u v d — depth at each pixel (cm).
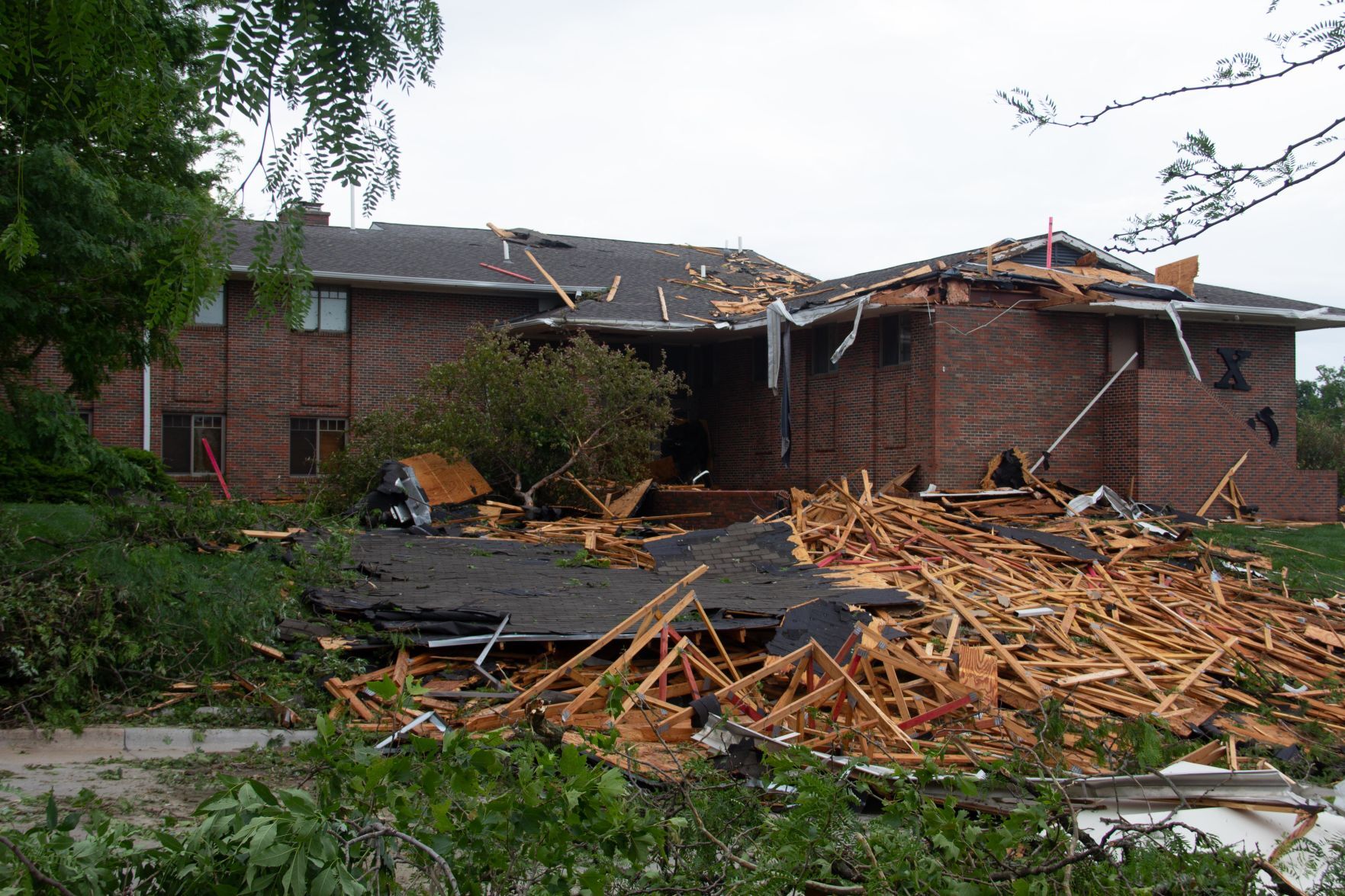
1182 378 2662
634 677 1163
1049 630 1534
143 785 862
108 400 2802
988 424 2592
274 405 2945
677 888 503
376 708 1084
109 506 1565
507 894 466
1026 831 554
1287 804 698
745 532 1877
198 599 1198
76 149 1327
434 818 452
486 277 3095
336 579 1468
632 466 2603
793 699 1107
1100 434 2712
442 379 2520
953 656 1346
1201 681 1443
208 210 561
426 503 2178
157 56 631
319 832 411
